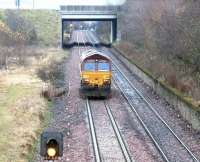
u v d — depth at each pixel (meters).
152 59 50.28
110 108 32.25
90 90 35.72
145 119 29.00
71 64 60.19
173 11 49.38
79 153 21.30
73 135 24.77
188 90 32.28
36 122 27.00
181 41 43.03
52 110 31.48
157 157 20.91
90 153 21.33
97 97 36.47
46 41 86.25
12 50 66.38
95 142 22.98
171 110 32.06
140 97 37.25
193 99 29.58
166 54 48.16
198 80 34.97
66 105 33.22
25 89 38.72
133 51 65.94
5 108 30.44
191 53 38.78
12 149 21.00
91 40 115.25
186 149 22.34
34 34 85.38
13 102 32.59
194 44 38.00
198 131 25.73
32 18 91.94
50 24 91.31
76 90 39.81
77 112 30.80
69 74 50.44
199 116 25.59
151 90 40.88
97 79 35.62
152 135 24.97
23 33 83.56
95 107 32.56
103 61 35.69
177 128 26.83
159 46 51.97
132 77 49.59
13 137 23.05
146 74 44.62
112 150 21.73
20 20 88.44
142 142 23.42
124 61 63.72
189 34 39.41
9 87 39.97
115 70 55.41
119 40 88.38
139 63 52.84
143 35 66.94
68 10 90.06
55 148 8.59
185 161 20.50
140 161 20.14
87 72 35.56
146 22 64.12
